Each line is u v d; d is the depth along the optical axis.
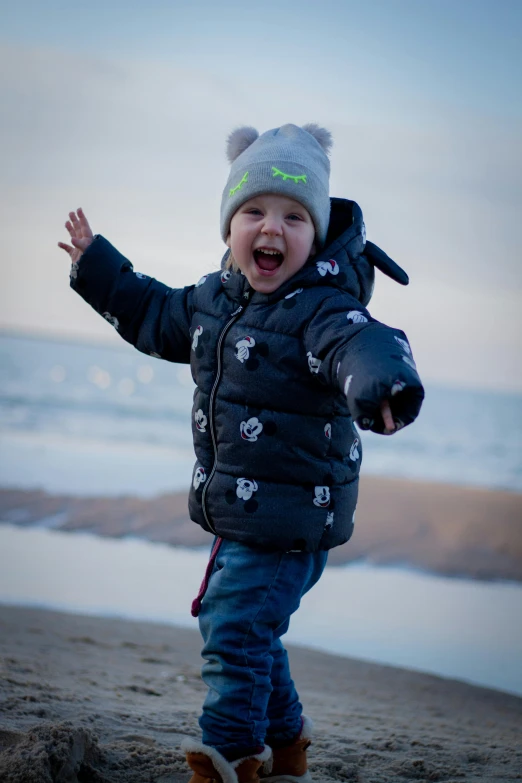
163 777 2.79
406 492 14.50
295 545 2.47
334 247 2.60
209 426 2.59
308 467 2.48
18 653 4.80
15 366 45.72
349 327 2.31
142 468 15.00
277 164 2.57
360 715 4.35
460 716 4.75
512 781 3.10
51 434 20.05
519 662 6.34
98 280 2.86
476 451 27.94
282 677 2.71
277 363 2.45
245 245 2.55
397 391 2.05
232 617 2.47
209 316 2.65
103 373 48.97
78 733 2.78
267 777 2.75
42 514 10.42
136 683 4.45
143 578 7.98
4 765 2.57
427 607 7.82
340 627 6.95
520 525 11.87
